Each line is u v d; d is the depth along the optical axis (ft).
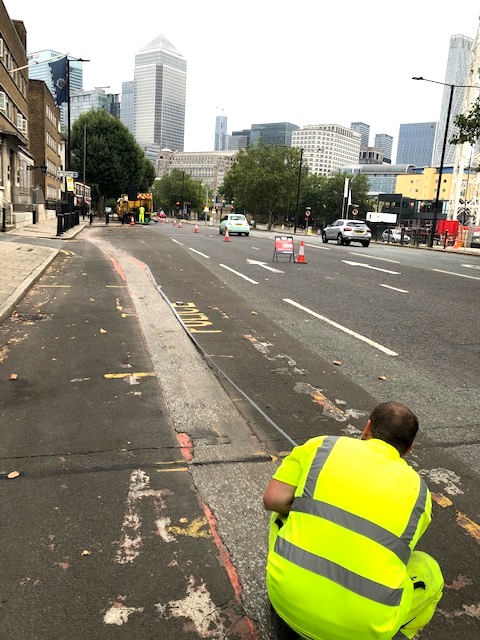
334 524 6.75
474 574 10.07
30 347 23.44
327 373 21.45
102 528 11.00
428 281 50.19
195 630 8.58
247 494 12.49
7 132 99.91
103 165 218.38
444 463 14.30
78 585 9.40
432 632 8.75
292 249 65.82
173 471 13.37
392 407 7.70
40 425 15.67
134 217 187.83
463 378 21.53
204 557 10.27
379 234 181.06
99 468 13.37
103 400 17.69
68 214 108.06
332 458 7.23
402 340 27.35
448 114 117.60
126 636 8.41
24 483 12.58
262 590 9.49
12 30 115.65
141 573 9.76
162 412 16.90
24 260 50.06
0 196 96.78
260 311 33.40
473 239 139.13
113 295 36.29
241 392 18.89
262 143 225.56
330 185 320.70
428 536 11.16
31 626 8.51
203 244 86.89
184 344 24.84
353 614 6.41
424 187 466.70
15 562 9.91
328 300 38.22
